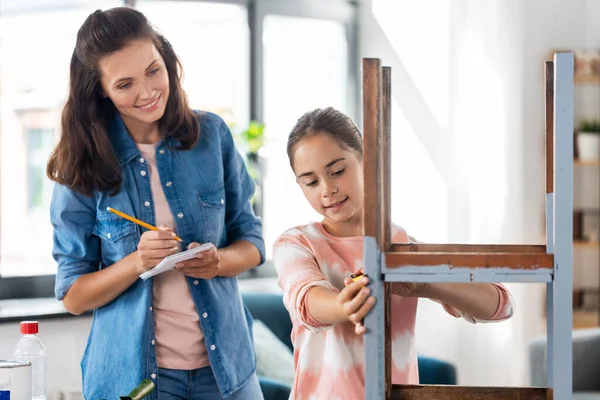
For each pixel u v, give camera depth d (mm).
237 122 4691
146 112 2061
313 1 4848
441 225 4562
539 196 4273
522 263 1285
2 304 3740
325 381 1649
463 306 1615
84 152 2105
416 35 4680
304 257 1667
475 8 4398
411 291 1616
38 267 4055
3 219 4008
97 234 2166
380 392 1301
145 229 2133
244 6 4668
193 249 2004
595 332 3969
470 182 4449
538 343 3871
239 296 2289
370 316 1303
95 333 2170
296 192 4832
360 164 1682
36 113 4035
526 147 4254
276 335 4230
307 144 1646
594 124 4422
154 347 2084
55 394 3502
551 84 1375
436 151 4594
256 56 4688
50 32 4016
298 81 4863
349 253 1707
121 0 4184
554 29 4293
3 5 3918
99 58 2021
